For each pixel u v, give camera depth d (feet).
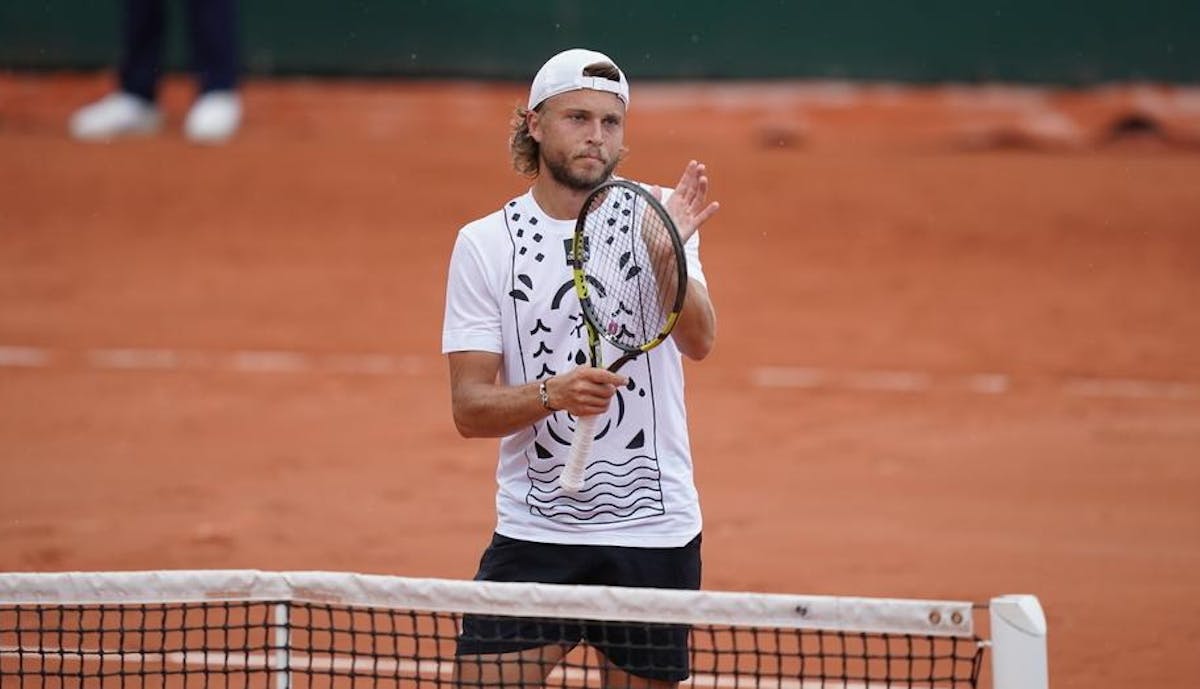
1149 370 187.73
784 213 270.87
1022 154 323.78
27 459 144.05
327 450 148.15
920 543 116.57
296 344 200.54
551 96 60.08
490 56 382.42
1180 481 136.05
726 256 249.55
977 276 239.71
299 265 245.45
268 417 162.40
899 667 86.74
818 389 177.27
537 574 61.46
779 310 219.82
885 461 144.25
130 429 156.56
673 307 57.41
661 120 351.67
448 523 122.21
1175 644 93.81
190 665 85.71
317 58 384.88
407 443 151.12
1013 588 105.19
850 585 105.70
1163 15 366.02
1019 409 167.43
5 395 171.73
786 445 150.92
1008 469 140.87
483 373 61.52
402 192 284.00
